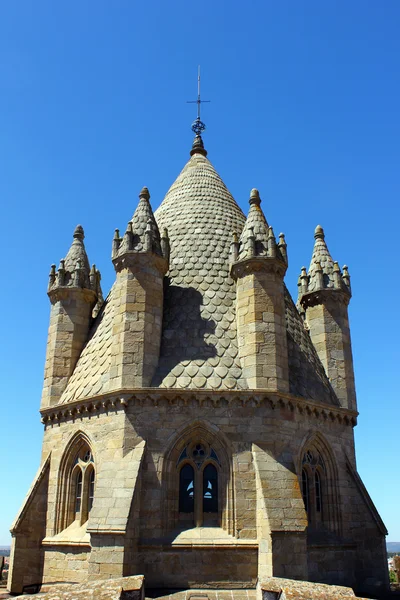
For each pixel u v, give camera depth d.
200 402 30.41
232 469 29.38
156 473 29.14
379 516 34.22
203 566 27.64
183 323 34.09
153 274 33.66
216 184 44.66
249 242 34.16
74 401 33.12
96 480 30.66
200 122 50.34
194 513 29.50
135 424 29.97
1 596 31.52
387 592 32.28
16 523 32.59
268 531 27.11
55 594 20.45
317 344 39.03
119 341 31.98
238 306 33.84
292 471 29.61
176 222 41.25
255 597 26.30
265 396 30.66
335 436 34.88
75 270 39.28
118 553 26.48
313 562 30.77
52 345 37.69
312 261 42.03
